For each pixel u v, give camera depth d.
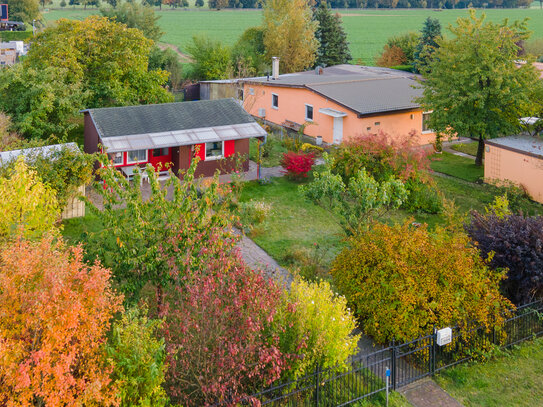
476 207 22.95
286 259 18.02
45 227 14.02
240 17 147.00
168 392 10.37
